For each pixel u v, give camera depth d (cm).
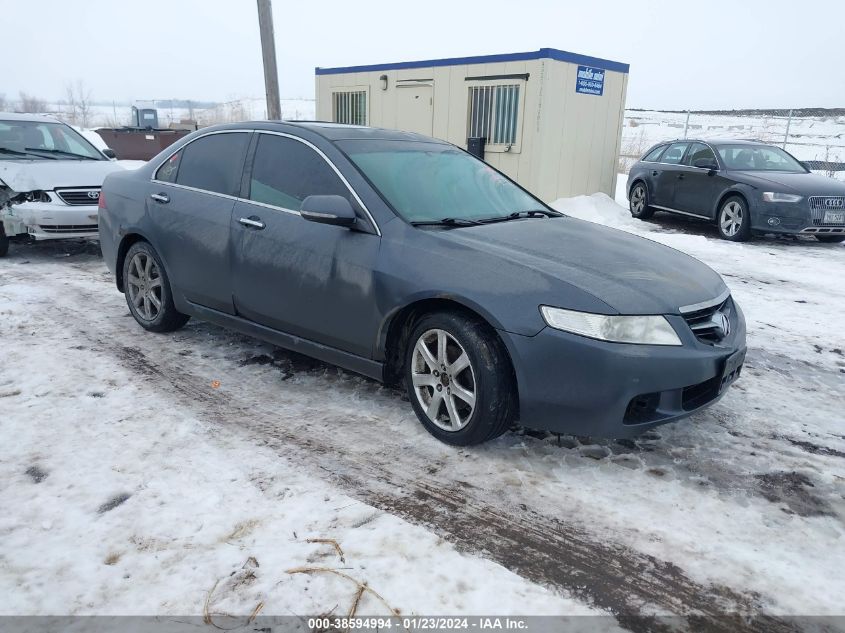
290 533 264
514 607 228
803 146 2248
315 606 225
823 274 774
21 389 396
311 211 350
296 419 367
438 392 340
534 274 312
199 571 240
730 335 335
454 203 395
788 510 292
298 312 388
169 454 323
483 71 1205
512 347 305
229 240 419
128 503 281
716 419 384
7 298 590
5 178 730
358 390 409
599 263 335
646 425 302
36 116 876
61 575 237
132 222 489
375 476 310
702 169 1066
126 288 516
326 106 1520
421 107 1325
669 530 275
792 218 933
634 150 2375
